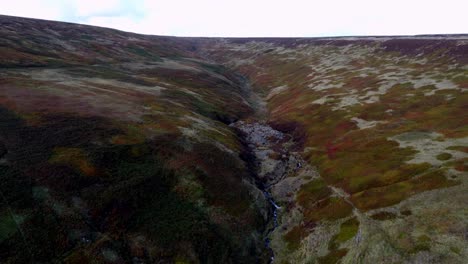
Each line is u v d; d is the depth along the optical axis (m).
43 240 34.34
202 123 74.94
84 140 51.88
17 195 37.81
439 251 31.75
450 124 62.94
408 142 59.50
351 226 41.09
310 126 82.81
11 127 51.28
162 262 37.41
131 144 54.16
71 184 41.84
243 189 53.34
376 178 49.78
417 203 39.94
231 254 41.44
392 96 88.75
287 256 42.31
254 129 88.69
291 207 52.19
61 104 64.88
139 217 41.59
